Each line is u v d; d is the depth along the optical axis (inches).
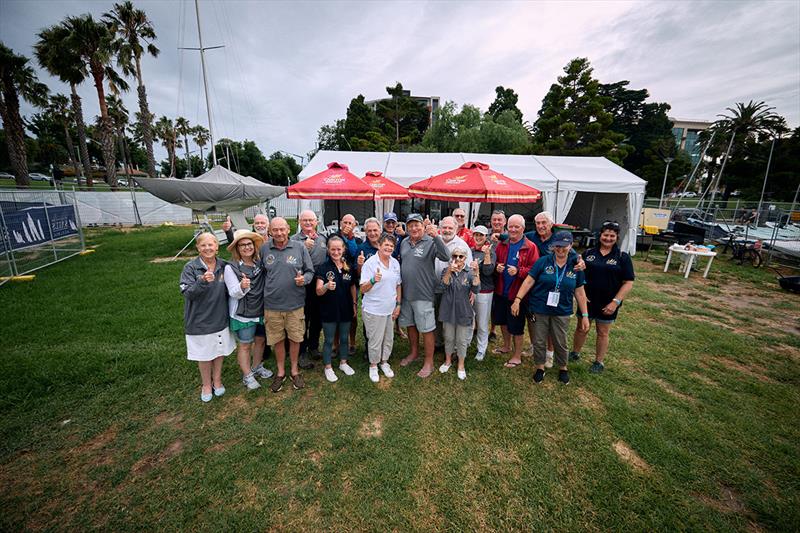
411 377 148.6
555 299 134.6
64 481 93.7
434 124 1347.2
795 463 102.3
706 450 107.6
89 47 724.7
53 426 114.7
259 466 99.0
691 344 185.3
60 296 241.8
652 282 316.5
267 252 128.0
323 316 137.8
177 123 1852.9
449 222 148.3
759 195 1238.3
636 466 101.3
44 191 347.6
